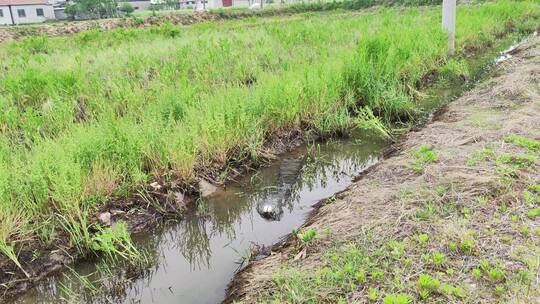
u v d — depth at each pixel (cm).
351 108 771
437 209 381
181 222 482
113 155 496
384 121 741
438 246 333
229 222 482
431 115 755
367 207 412
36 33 2331
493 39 1380
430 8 2700
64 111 617
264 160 613
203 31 1697
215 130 568
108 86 795
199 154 564
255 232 457
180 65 922
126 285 391
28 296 377
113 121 543
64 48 1362
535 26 1600
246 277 358
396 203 404
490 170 430
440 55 1082
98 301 373
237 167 586
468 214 367
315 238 377
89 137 493
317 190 542
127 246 422
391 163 513
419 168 466
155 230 466
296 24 1698
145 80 838
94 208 456
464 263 312
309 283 315
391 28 1271
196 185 530
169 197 497
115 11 4812
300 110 696
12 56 1204
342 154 642
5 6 4538
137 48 1176
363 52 820
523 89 698
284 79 722
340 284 307
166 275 405
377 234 360
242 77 874
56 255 410
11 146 537
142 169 525
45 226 423
